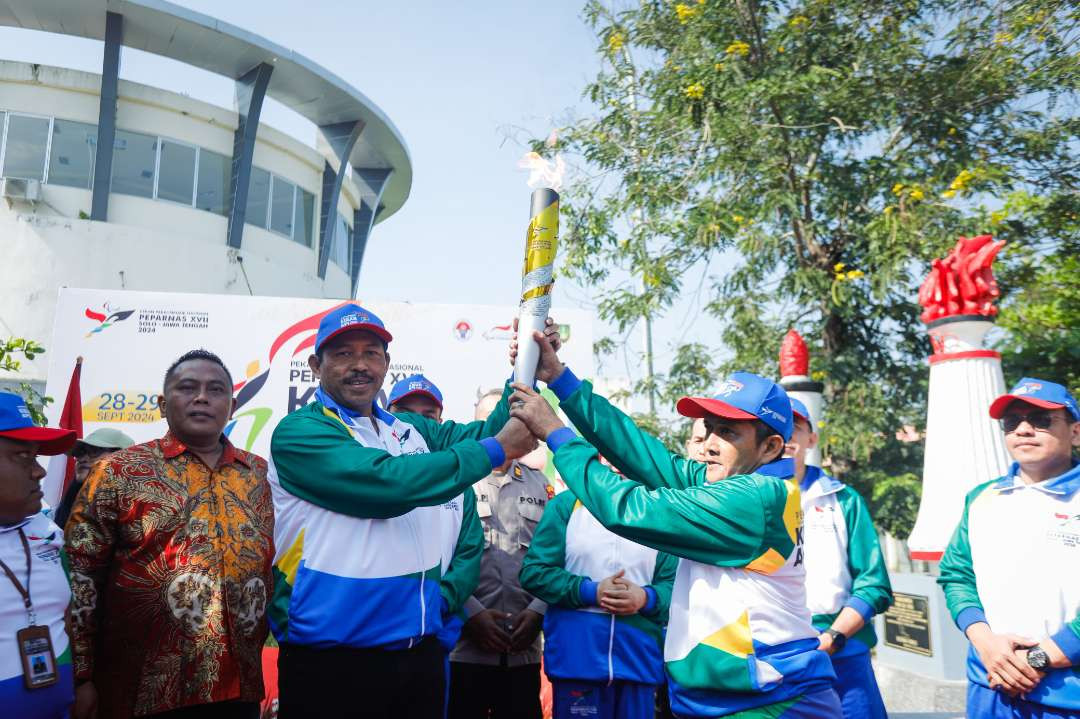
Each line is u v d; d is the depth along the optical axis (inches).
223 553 103.1
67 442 101.4
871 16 335.9
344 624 98.3
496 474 157.0
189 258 681.6
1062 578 111.7
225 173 744.3
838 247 343.9
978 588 120.6
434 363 337.1
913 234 292.0
